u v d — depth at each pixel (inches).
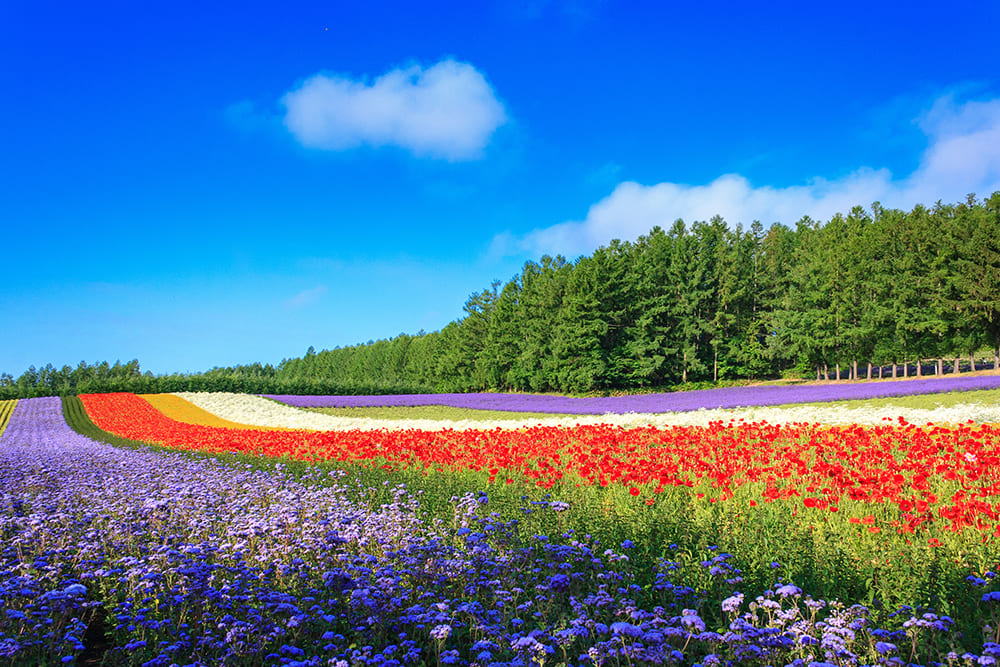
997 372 1470.2
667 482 365.7
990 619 190.4
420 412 1510.8
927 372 1932.8
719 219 2642.7
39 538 307.0
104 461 685.3
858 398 1078.4
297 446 681.0
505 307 2704.2
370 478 492.7
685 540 271.1
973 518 267.9
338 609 214.8
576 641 194.5
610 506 345.1
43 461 678.5
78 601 215.5
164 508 366.3
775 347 2165.4
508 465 466.6
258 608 208.2
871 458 412.8
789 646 174.6
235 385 2175.2
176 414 1549.0
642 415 1069.8
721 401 1251.8
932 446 429.7
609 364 2289.6
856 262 1817.2
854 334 1772.9
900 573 222.8
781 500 338.3
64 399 1879.9
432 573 236.1
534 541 281.0
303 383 2279.8
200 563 232.8
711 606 217.0
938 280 1624.0
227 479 511.5
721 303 2341.3
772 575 233.3
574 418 1161.4
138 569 230.1
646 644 182.7
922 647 177.2
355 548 287.1
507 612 214.8
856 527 276.1
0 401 1905.8
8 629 196.5
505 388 2726.4
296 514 342.0
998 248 1519.4
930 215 1750.7
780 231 2514.8
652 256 2470.5
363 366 4709.6
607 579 233.5
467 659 190.5
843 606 199.3
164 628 203.2
